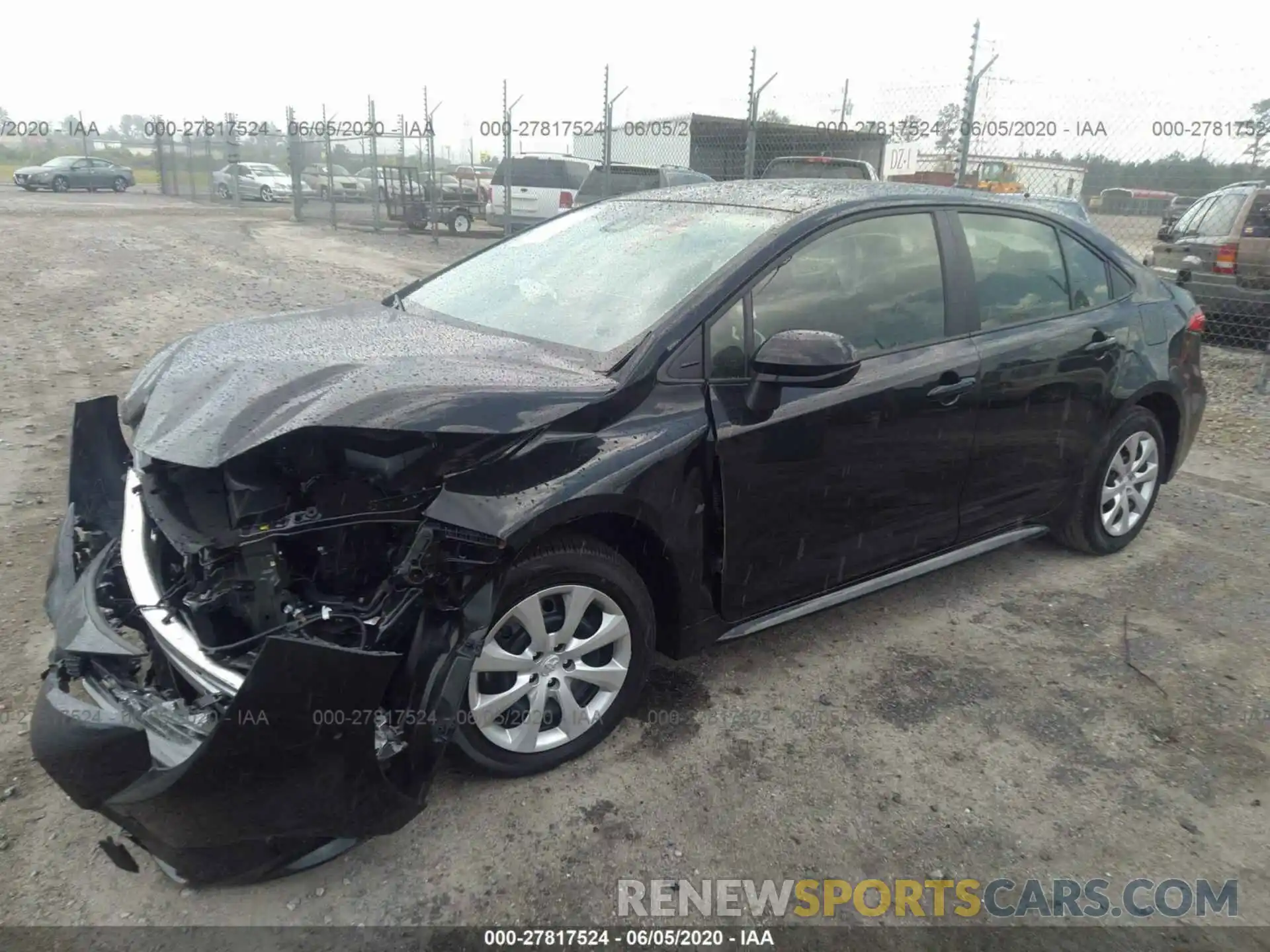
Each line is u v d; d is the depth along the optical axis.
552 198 19.30
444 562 2.46
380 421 2.42
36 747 2.26
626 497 2.79
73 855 2.57
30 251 15.18
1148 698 3.52
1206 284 9.67
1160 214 10.01
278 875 2.45
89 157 36.28
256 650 2.39
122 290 11.67
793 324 3.25
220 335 3.25
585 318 3.28
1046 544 4.93
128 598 2.78
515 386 2.69
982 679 3.61
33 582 3.96
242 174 33.75
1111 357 4.28
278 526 2.41
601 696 3.03
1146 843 2.78
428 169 19.36
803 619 4.04
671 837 2.73
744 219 3.53
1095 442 4.36
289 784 2.23
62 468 5.29
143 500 2.66
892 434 3.46
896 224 3.64
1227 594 4.38
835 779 3.01
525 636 2.83
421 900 2.48
